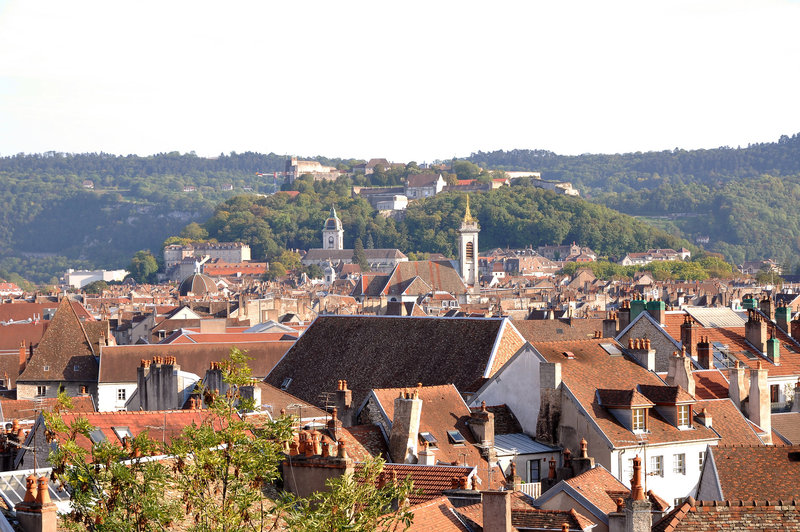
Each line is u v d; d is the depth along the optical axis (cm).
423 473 9644
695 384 15112
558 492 9519
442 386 13112
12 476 7675
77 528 6800
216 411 7538
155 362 17200
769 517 7238
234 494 6969
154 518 6800
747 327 17050
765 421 14475
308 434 9269
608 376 13962
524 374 13800
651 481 13025
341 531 6675
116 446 7400
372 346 17925
